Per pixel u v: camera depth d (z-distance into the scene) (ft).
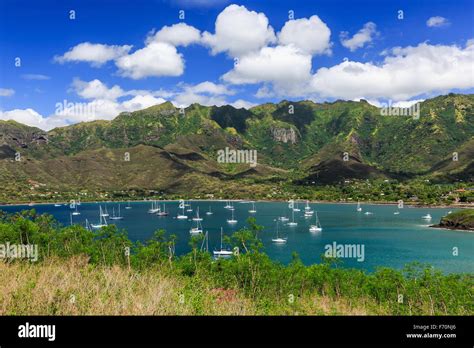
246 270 159.43
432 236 533.55
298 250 457.68
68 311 68.44
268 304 109.09
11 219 232.12
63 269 105.29
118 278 95.66
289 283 179.52
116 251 225.35
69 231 221.05
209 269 199.00
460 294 153.69
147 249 216.13
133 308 70.38
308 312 105.50
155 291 81.56
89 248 203.92
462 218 597.11
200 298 87.40
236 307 86.79
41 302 70.33
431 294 158.81
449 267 355.77
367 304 155.84
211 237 558.56
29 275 93.61
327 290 191.52
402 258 399.85
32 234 198.90
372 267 364.79
